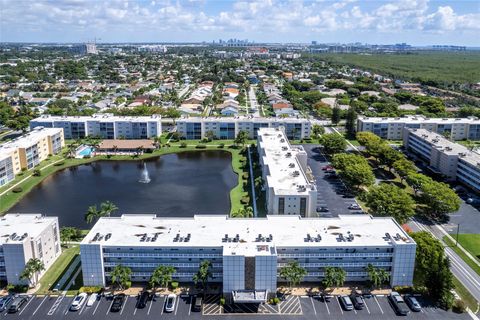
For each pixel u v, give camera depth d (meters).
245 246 125.94
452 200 177.00
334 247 127.44
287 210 167.50
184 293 126.50
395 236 132.12
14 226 139.00
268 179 181.75
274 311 118.62
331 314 117.44
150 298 123.81
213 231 135.75
